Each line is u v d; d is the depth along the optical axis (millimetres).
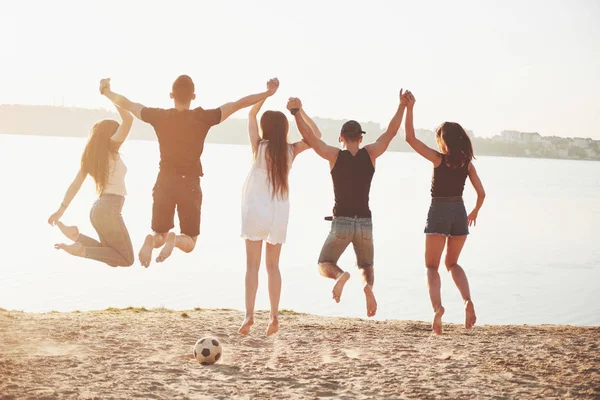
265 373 6875
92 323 9867
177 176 6172
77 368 6734
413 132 7078
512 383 6430
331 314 96125
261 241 6672
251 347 8562
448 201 7203
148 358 7449
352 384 6426
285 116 6551
